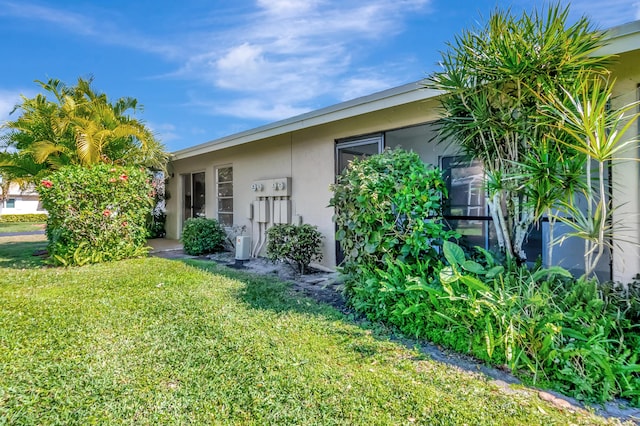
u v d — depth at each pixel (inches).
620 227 126.6
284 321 133.9
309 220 259.1
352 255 163.6
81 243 256.2
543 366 94.4
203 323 130.4
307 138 261.1
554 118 116.0
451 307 113.0
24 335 119.4
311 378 92.9
